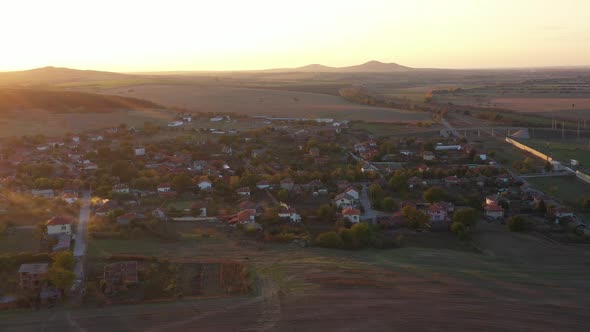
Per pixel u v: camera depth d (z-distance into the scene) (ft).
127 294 218.79
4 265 243.40
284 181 441.68
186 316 196.03
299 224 339.77
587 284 240.53
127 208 368.68
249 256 269.03
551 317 196.34
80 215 343.87
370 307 201.77
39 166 471.62
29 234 294.05
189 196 408.87
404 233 331.77
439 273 246.88
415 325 186.80
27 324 190.19
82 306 206.39
